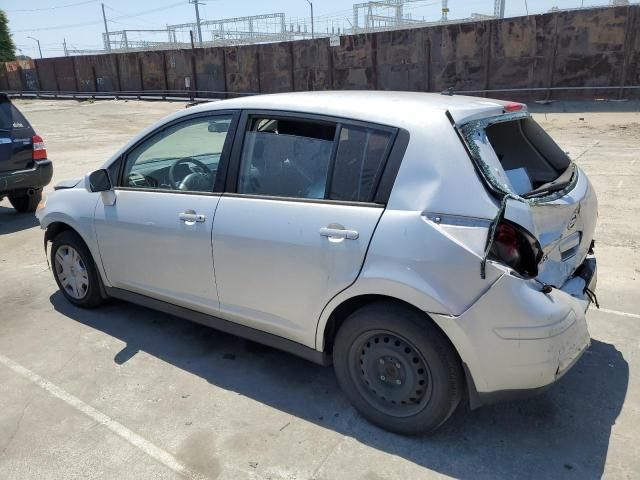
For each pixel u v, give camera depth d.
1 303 4.71
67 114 25.80
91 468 2.71
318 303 2.94
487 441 2.84
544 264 2.63
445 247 2.51
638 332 3.92
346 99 3.08
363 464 2.70
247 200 3.20
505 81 20.97
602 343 3.79
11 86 44.09
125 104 31.59
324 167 2.96
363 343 2.88
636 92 18.69
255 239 3.11
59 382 3.47
